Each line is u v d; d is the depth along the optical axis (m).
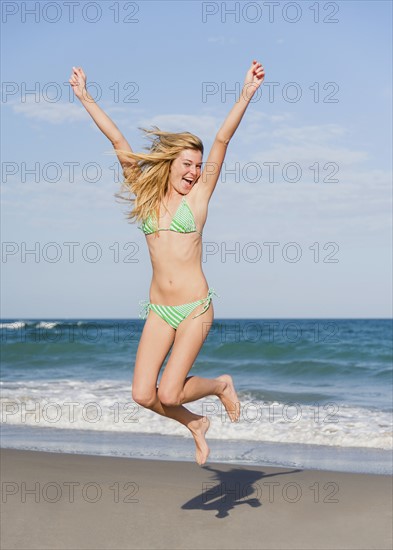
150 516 5.92
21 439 10.40
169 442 10.02
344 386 17.47
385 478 7.37
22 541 5.23
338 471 7.83
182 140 5.25
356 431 10.59
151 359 5.27
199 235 5.32
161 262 5.29
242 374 20.39
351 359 23.88
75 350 25.94
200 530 5.54
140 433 10.84
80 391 15.66
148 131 5.33
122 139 5.54
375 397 15.23
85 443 9.98
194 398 5.36
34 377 19.80
